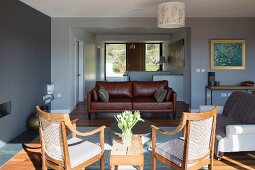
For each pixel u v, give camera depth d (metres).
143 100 6.02
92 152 2.67
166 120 5.84
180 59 8.65
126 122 2.85
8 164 3.29
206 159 2.61
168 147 2.72
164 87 6.49
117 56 12.85
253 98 3.75
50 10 5.64
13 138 4.43
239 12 5.89
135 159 2.63
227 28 6.53
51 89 6.39
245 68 6.61
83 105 7.77
